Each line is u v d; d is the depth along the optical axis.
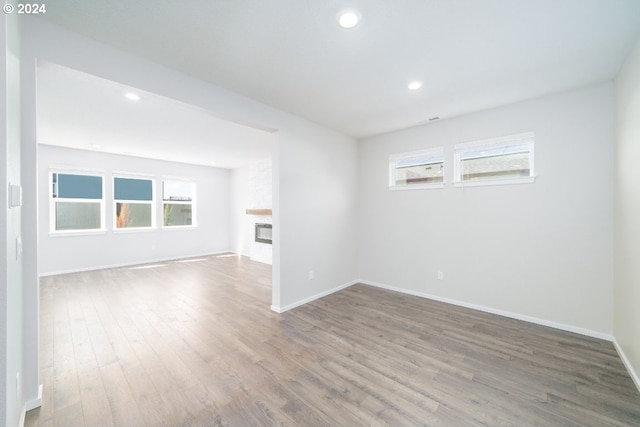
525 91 2.79
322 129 3.95
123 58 2.07
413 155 3.99
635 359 1.99
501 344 2.54
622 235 2.31
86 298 3.84
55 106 3.10
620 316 2.36
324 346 2.51
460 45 2.02
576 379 2.02
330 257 4.11
